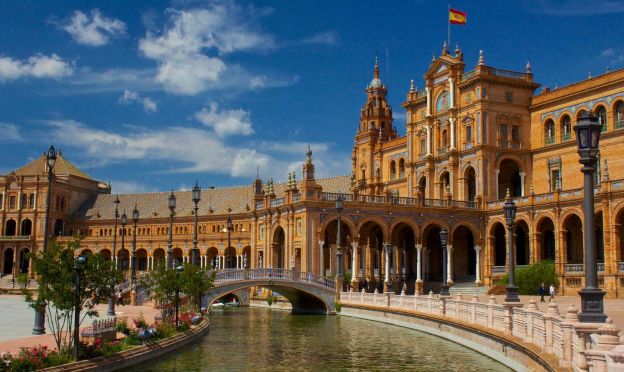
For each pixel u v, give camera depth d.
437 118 93.50
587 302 20.42
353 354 36.78
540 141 86.38
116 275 27.41
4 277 137.00
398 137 109.38
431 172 93.19
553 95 84.94
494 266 83.81
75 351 25.92
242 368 31.84
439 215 83.44
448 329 44.22
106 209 151.88
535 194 78.50
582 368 18.45
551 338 24.66
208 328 49.44
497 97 86.75
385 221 80.56
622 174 74.44
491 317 36.41
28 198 146.00
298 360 34.59
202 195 144.50
